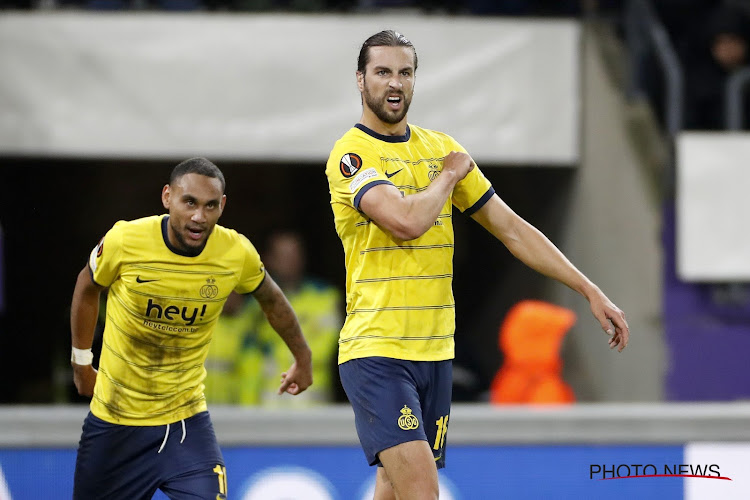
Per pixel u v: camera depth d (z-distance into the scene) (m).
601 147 24.27
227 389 22.80
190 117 23.16
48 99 22.86
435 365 12.82
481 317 31.86
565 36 23.78
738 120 24.91
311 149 23.38
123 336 13.94
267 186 33.16
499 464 17.62
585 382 25.12
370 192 12.08
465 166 12.31
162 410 14.25
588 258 24.61
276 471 17.30
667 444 17.91
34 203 32.16
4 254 31.75
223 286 13.96
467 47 23.45
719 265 23.56
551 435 17.72
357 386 12.64
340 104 23.38
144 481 14.29
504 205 13.37
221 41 23.16
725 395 24.83
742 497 17.86
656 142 24.27
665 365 24.44
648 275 24.38
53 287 32.19
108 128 23.02
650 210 24.36
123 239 13.60
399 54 12.42
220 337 22.81
